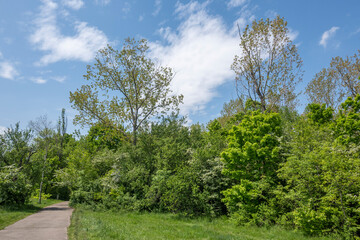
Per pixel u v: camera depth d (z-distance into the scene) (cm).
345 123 1688
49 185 3597
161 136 2462
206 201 1788
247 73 2541
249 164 1795
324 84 3484
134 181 2078
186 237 1041
